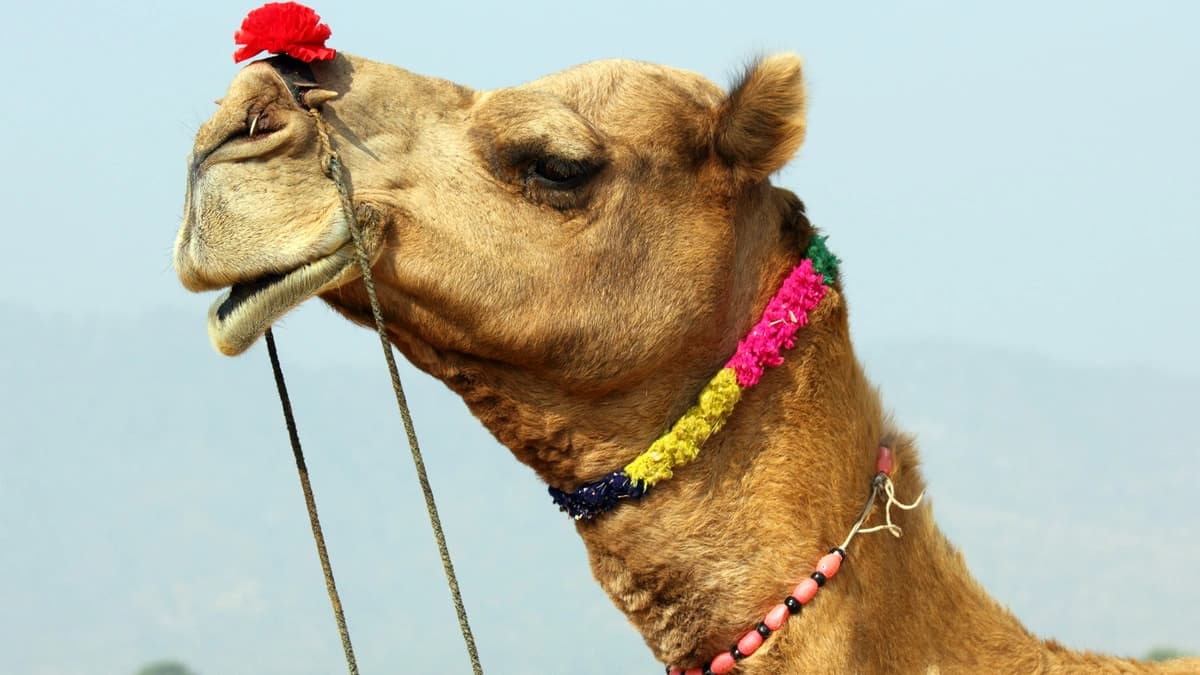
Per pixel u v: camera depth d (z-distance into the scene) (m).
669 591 4.98
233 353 4.71
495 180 4.98
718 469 4.96
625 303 4.97
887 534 4.97
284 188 4.72
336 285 4.74
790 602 4.84
